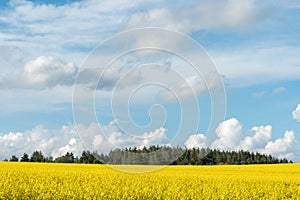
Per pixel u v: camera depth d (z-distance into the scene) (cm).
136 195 1634
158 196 1633
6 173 2308
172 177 2381
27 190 1602
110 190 1709
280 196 1819
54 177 2238
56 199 1544
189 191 1755
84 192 1661
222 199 1661
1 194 1527
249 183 2214
